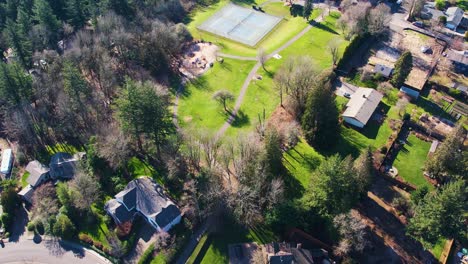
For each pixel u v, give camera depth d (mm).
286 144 114812
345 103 126875
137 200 95188
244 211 95250
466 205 84062
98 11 153250
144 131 102500
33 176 104438
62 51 144500
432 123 120500
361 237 85438
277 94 133000
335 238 87812
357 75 138750
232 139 115438
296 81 118312
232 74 143750
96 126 117062
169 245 90812
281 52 152500
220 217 94688
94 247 92688
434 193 90375
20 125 112250
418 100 128375
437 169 101625
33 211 99375
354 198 91250
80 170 103188
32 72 133000
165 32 145375
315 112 106250
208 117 126250
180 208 97625
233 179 105250
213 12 180250
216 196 94625
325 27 165250
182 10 178625
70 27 148875
